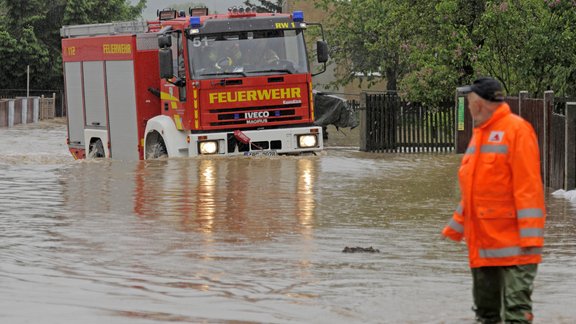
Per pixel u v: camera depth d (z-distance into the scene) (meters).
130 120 30.56
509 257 8.30
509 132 8.27
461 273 11.45
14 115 67.19
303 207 17.53
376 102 36.78
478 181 8.36
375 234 14.51
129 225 15.38
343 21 68.44
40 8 92.50
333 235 14.42
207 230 14.89
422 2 38.34
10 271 11.52
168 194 19.42
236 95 27.36
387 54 66.12
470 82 37.41
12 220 15.93
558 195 19.86
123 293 10.22
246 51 27.58
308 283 10.84
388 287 10.59
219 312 9.32
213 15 28.11
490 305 8.77
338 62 70.44
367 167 25.47
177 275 11.34
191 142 27.25
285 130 27.72
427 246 13.42
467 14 37.12
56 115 91.31
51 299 9.86
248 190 20.08
